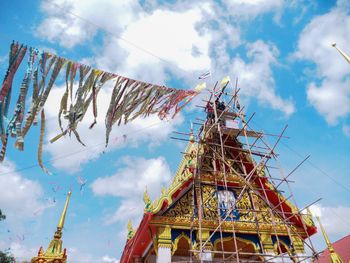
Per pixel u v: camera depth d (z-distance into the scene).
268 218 19.48
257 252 18.30
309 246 17.27
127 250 22.73
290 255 17.44
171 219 17.75
